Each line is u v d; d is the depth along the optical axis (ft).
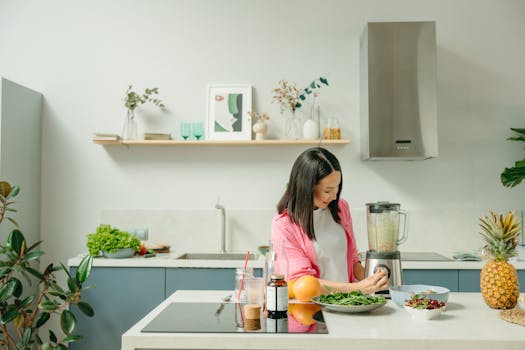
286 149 12.57
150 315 5.37
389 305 5.93
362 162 12.46
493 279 5.60
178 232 12.53
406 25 11.32
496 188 12.35
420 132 11.18
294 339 4.52
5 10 12.89
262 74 12.67
